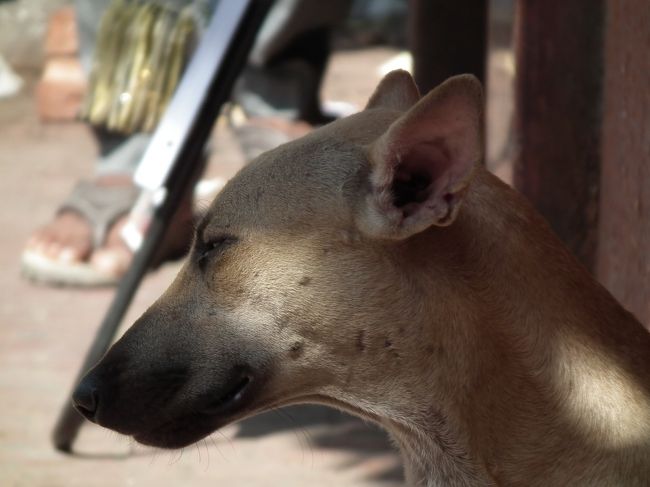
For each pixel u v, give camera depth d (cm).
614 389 442
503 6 1180
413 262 435
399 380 441
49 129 1331
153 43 797
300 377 444
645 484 432
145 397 447
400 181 429
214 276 445
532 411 444
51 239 911
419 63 698
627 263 560
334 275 434
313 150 444
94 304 872
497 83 1164
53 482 648
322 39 1068
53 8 1600
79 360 781
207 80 645
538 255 449
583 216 635
